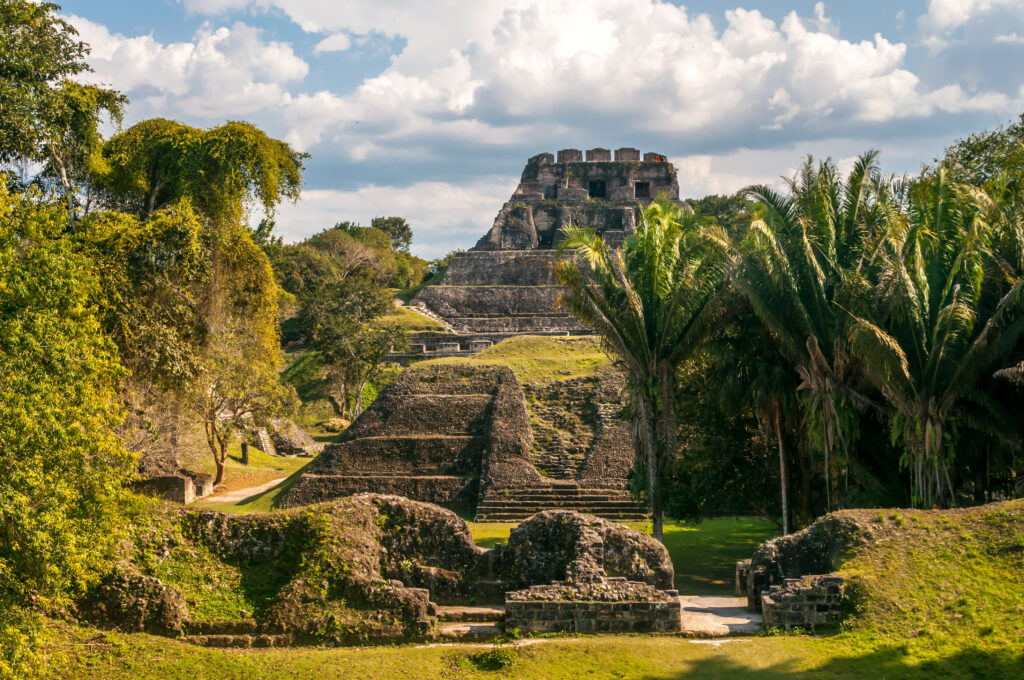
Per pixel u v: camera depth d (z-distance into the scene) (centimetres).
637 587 1500
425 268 10594
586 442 3309
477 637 1437
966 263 1861
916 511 1641
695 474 2336
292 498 3198
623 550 1593
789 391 2127
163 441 3112
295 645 1413
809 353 1998
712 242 2078
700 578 2134
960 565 1465
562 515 1623
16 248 1412
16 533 1201
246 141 3378
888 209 2133
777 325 2003
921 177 2105
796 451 2303
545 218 8138
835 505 2070
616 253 2175
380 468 3325
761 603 1565
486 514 2981
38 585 1264
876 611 1399
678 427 2519
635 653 1344
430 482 3195
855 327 1862
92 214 2858
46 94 2555
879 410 2058
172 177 3344
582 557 1548
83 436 1327
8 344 1254
